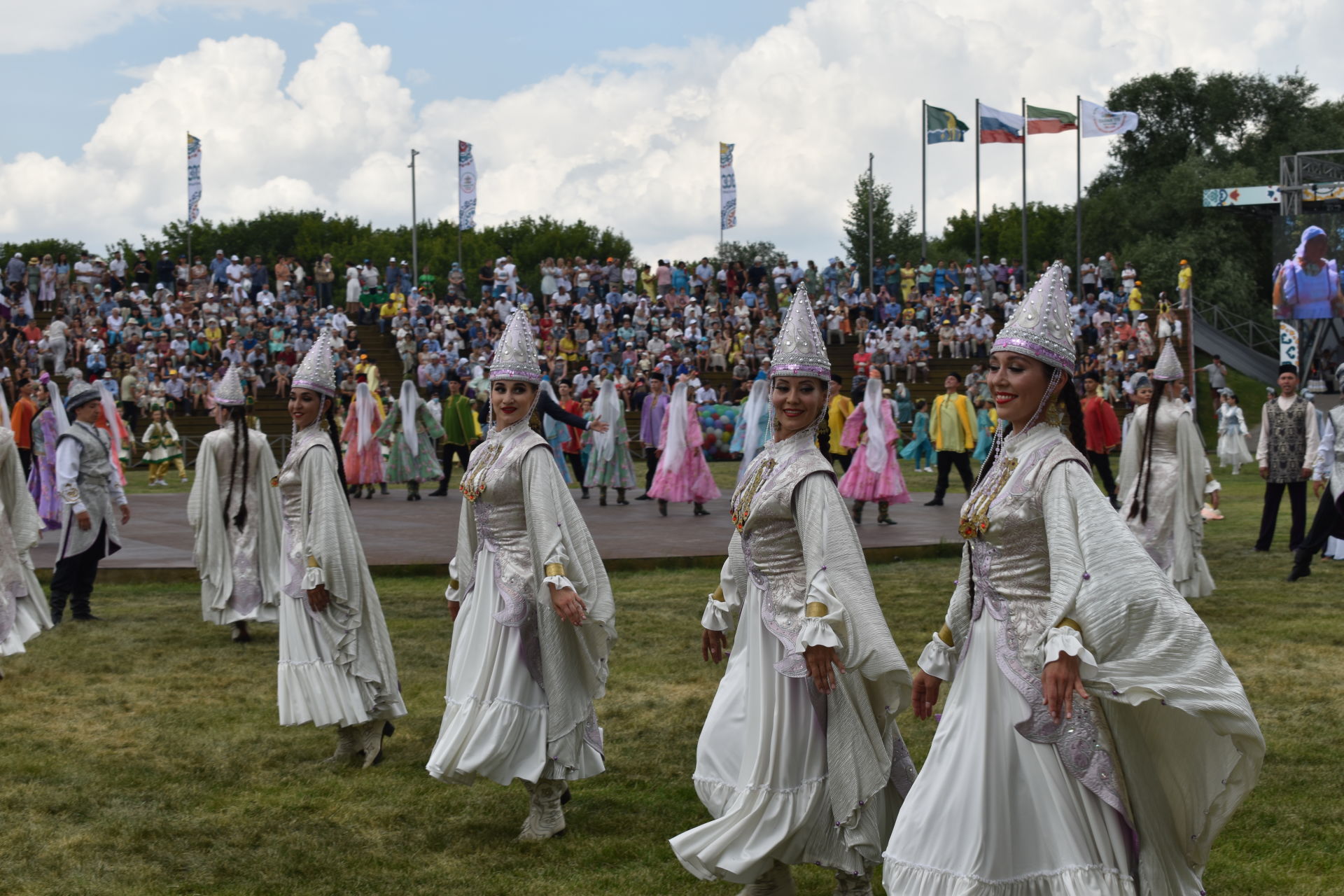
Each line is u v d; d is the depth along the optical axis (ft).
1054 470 11.40
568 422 54.70
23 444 58.39
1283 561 40.45
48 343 103.81
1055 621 10.86
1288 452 42.16
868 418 49.37
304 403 19.89
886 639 13.14
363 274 126.52
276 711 22.77
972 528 11.80
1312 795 17.34
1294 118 212.84
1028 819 11.14
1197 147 215.10
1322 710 21.67
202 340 109.50
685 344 117.70
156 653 27.55
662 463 54.19
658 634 28.71
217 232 289.53
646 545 42.98
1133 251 174.19
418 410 64.28
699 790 14.03
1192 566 32.65
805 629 13.03
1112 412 50.03
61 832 16.47
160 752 20.20
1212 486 33.09
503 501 16.71
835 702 13.37
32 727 21.67
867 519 52.39
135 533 47.60
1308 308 112.06
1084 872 10.82
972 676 11.67
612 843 16.02
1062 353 11.69
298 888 14.61
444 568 38.63
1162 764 11.46
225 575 28.53
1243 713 10.59
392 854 15.71
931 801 11.44
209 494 28.63
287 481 19.83
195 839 16.25
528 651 16.39
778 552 13.99
